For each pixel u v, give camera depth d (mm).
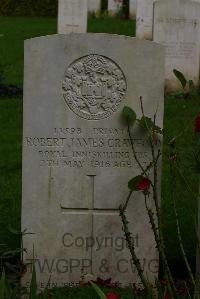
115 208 2256
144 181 1986
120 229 2264
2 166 3357
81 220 2258
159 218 1931
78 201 2248
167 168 3189
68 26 5852
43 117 2213
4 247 2473
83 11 5836
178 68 4973
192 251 2486
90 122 2225
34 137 2217
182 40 4957
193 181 2904
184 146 3357
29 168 2229
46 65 2195
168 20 4938
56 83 2205
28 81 2199
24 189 2234
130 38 2203
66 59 2199
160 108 2229
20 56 5895
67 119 2219
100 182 2248
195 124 1976
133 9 8531
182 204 2871
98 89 2215
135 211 2256
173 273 2346
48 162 2229
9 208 2855
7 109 4230
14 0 9406
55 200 2244
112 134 2232
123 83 2219
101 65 2211
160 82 2219
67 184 2242
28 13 9367
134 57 2211
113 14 8719
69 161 2232
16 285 2082
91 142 2232
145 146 2232
